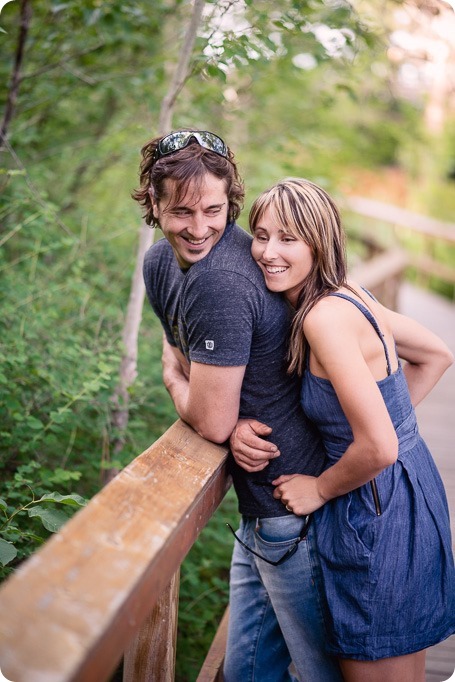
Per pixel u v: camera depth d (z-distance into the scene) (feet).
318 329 5.82
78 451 10.94
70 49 13.84
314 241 5.95
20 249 13.16
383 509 6.12
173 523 4.82
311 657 6.78
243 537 7.13
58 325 11.10
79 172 15.21
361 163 32.91
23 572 3.92
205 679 8.09
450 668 8.75
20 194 10.96
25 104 13.58
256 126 16.99
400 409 6.32
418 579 6.15
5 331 9.84
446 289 39.32
